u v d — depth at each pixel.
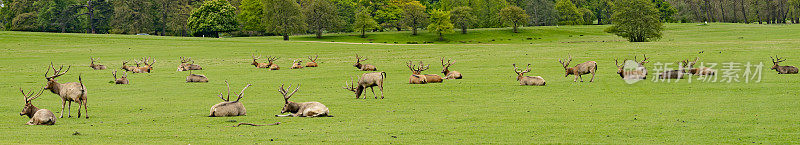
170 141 14.90
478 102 24.94
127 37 88.88
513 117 19.75
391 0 138.25
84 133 16.38
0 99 27.83
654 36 87.75
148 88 33.28
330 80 36.84
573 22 155.12
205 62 53.03
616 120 18.78
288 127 17.48
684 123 17.91
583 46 60.03
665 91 27.80
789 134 15.61
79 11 126.06
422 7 132.12
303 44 78.06
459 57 53.41
